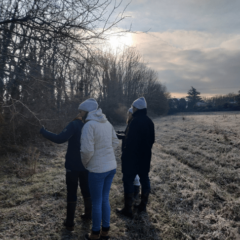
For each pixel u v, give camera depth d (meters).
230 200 3.58
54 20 5.21
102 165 2.45
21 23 5.09
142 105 3.23
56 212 3.21
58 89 6.98
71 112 8.95
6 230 2.73
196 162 6.08
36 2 5.14
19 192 3.93
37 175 4.96
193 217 3.07
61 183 4.36
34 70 6.14
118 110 25.89
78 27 5.13
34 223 2.89
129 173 3.10
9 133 7.07
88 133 2.38
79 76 6.88
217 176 4.77
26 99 7.23
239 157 6.12
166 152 7.61
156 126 17.75
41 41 5.37
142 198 3.21
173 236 2.65
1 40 5.41
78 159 2.66
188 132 12.43
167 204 3.47
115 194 3.86
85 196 2.93
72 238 2.62
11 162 5.78
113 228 2.82
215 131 11.13
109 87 23.64
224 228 2.74
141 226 2.86
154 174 4.97
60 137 2.55
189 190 4.00
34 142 8.03
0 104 6.16
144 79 37.34
